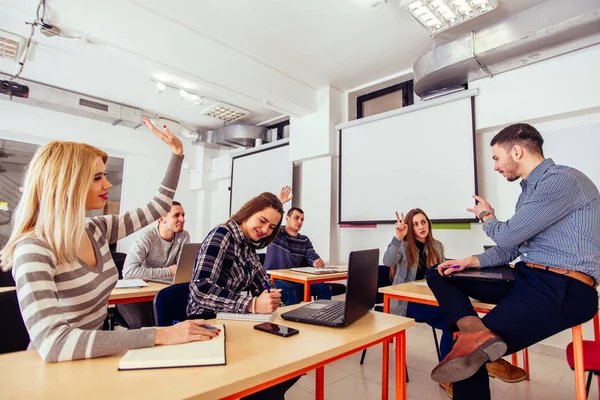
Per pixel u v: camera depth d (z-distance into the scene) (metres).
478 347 1.12
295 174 4.85
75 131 4.89
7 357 0.79
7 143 4.52
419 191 3.48
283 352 0.86
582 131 2.73
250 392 0.72
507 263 1.46
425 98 3.52
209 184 6.23
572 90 2.68
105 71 3.82
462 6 2.60
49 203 0.87
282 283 2.89
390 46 3.30
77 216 0.90
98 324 1.01
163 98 4.57
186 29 3.04
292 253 3.33
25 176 0.91
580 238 1.18
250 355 0.83
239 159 5.55
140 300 1.78
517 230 1.26
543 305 1.16
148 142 5.62
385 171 3.77
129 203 5.47
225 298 1.23
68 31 2.59
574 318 1.16
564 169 1.26
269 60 3.60
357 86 4.23
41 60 3.57
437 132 3.40
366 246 3.97
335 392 2.02
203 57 3.15
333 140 4.23
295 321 1.17
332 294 3.22
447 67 2.92
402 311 2.39
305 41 3.23
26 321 0.76
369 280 1.32
